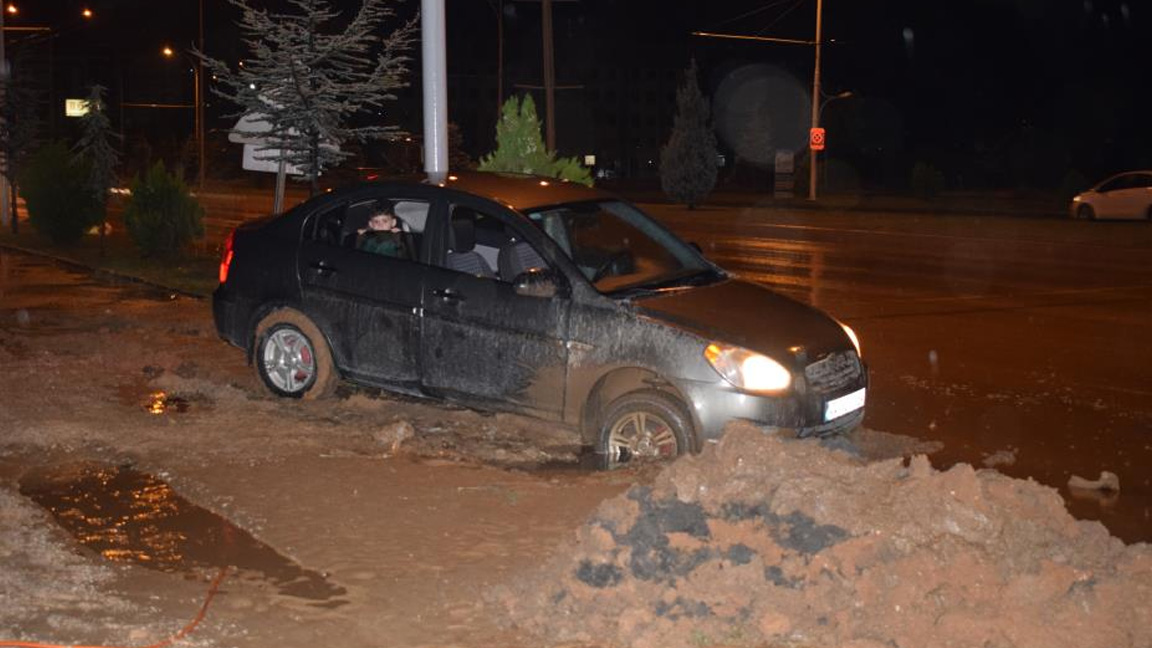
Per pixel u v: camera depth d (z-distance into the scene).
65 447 7.96
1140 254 23.97
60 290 16.48
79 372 10.49
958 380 10.99
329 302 9.09
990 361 11.95
